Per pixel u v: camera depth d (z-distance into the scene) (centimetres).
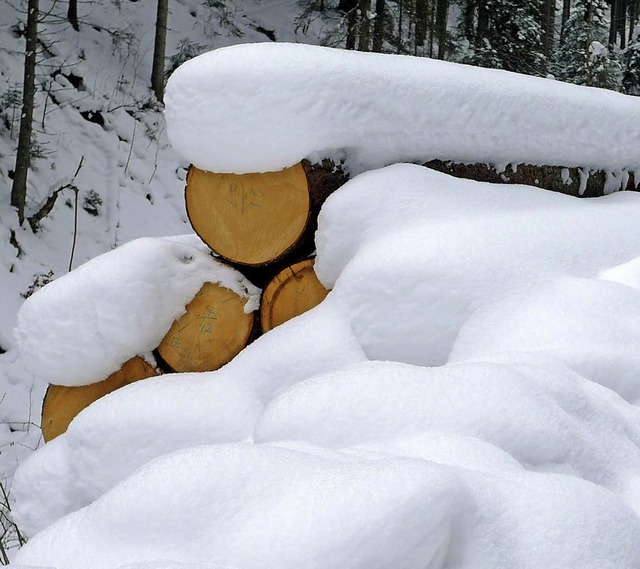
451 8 2139
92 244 991
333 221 251
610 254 263
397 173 259
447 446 149
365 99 256
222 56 251
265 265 270
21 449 653
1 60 1157
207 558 122
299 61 247
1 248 905
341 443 160
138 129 1212
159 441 232
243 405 233
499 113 294
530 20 1631
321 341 232
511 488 132
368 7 1416
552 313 221
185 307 274
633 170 386
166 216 1098
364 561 112
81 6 1439
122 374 279
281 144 248
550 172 339
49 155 1069
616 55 2125
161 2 1316
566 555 124
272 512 122
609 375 209
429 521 117
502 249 236
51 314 267
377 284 230
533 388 170
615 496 141
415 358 229
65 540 139
